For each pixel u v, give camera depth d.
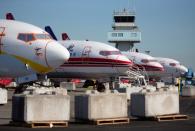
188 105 33.22
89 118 20.42
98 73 49.62
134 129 18.48
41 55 33.91
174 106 23.14
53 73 50.81
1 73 34.19
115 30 100.38
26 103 19.30
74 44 50.62
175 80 81.31
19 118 19.67
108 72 49.50
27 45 33.81
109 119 20.80
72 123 20.84
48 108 19.73
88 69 49.66
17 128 18.69
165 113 22.70
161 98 22.58
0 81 63.25
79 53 49.84
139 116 22.52
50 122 19.45
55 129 18.42
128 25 100.62
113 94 21.11
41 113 19.56
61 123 19.67
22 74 34.28
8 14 42.44
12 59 33.66
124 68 49.38
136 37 98.44
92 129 18.47
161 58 87.69
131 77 58.84
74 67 49.88
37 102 19.48
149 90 23.14
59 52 34.25
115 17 101.12
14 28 34.25
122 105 21.41
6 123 20.66
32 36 34.19
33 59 33.84
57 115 19.92
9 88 62.94
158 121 21.78
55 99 19.89
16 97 19.97
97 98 20.61
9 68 33.84
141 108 22.38
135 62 71.31
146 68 71.19
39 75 35.47
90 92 21.47
